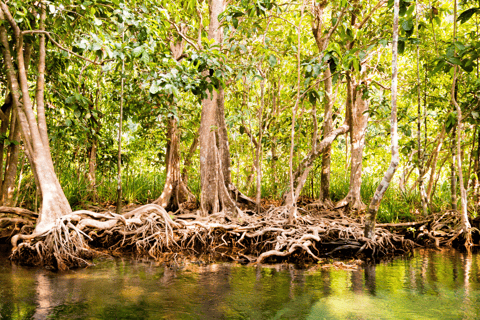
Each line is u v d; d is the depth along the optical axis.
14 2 5.33
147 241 6.48
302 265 5.66
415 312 3.49
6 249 6.17
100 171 10.98
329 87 9.32
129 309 3.49
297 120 10.70
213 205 8.16
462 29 9.43
